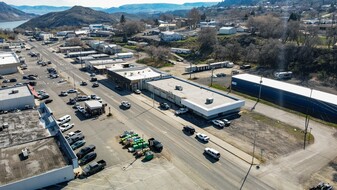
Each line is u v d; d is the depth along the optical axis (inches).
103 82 3563.0
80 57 5029.5
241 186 1470.2
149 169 1617.9
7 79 3641.7
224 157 1752.0
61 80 3639.3
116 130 2134.6
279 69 4052.7
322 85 3348.9
